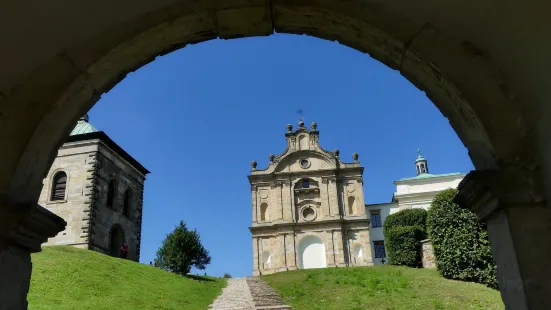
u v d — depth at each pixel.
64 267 18.61
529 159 3.92
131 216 35.44
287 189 45.47
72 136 31.02
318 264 42.97
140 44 4.60
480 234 17.41
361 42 4.71
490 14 3.83
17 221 4.07
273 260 43.22
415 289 16.31
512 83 4.11
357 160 46.50
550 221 3.71
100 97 4.94
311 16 4.55
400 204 47.16
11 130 4.28
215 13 4.49
